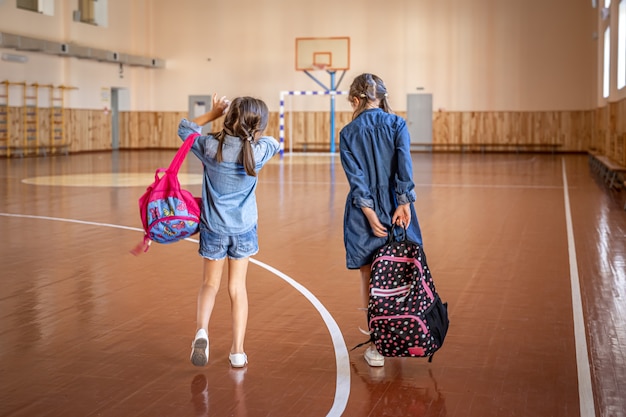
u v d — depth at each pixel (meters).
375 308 3.54
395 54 27.83
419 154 27.00
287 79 28.81
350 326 4.63
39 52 23.36
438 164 21.41
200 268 6.38
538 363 3.93
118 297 5.35
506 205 11.16
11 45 21.28
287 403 3.36
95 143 27.11
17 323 4.66
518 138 27.33
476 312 4.99
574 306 5.15
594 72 26.38
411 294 3.54
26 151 23.09
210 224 3.71
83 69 25.97
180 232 3.68
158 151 28.92
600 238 8.11
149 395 3.45
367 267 3.86
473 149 27.78
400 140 3.65
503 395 3.46
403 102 27.97
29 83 23.00
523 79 27.06
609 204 11.34
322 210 10.52
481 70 27.33
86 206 10.78
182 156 3.70
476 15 27.17
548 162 22.34
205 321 3.71
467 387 3.57
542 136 27.16
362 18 27.94
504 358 4.02
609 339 4.37
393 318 3.51
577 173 17.78
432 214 10.10
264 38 28.83
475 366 3.88
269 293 5.50
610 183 14.50
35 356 4.02
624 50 16.58
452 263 6.70
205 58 29.36
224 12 29.06
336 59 27.20
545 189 13.73
